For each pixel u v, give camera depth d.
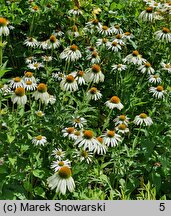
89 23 2.44
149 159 1.89
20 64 2.45
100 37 2.52
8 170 1.62
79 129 1.86
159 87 2.12
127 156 1.88
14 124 1.66
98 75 1.88
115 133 1.87
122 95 2.20
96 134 1.90
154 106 2.23
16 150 1.67
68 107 1.98
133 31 2.66
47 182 1.55
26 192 1.64
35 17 2.53
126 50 2.45
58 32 2.45
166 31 2.30
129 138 2.09
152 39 2.54
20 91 1.66
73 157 1.75
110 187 1.74
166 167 1.84
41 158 1.70
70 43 2.38
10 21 2.50
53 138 1.79
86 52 2.37
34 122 1.75
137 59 2.22
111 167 1.96
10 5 2.60
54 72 2.34
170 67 2.31
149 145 1.88
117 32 2.45
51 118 1.78
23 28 2.64
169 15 2.56
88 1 2.66
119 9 2.73
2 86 1.80
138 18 2.58
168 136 1.91
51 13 2.57
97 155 2.01
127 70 2.31
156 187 1.85
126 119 1.95
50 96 1.83
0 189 1.57
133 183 1.84
